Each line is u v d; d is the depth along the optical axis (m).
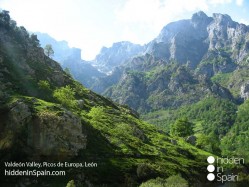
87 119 153.88
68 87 176.38
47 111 114.38
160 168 128.88
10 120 103.44
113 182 107.06
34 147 105.31
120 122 178.12
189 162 155.25
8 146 100.50
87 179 102.81
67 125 113.81
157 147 159.88
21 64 182.12
